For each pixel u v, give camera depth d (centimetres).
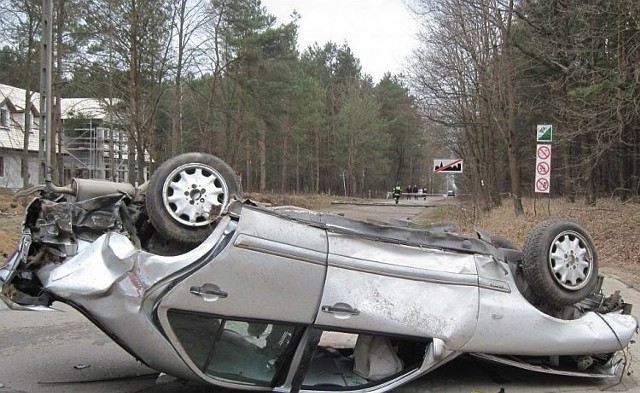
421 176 11169
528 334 532
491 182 3194
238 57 4059
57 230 492
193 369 453
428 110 3234
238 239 452
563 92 2584
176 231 496
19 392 525
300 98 5447
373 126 8050
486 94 2808
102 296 447
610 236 1750
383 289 485
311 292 466
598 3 1878
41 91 574
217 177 513
